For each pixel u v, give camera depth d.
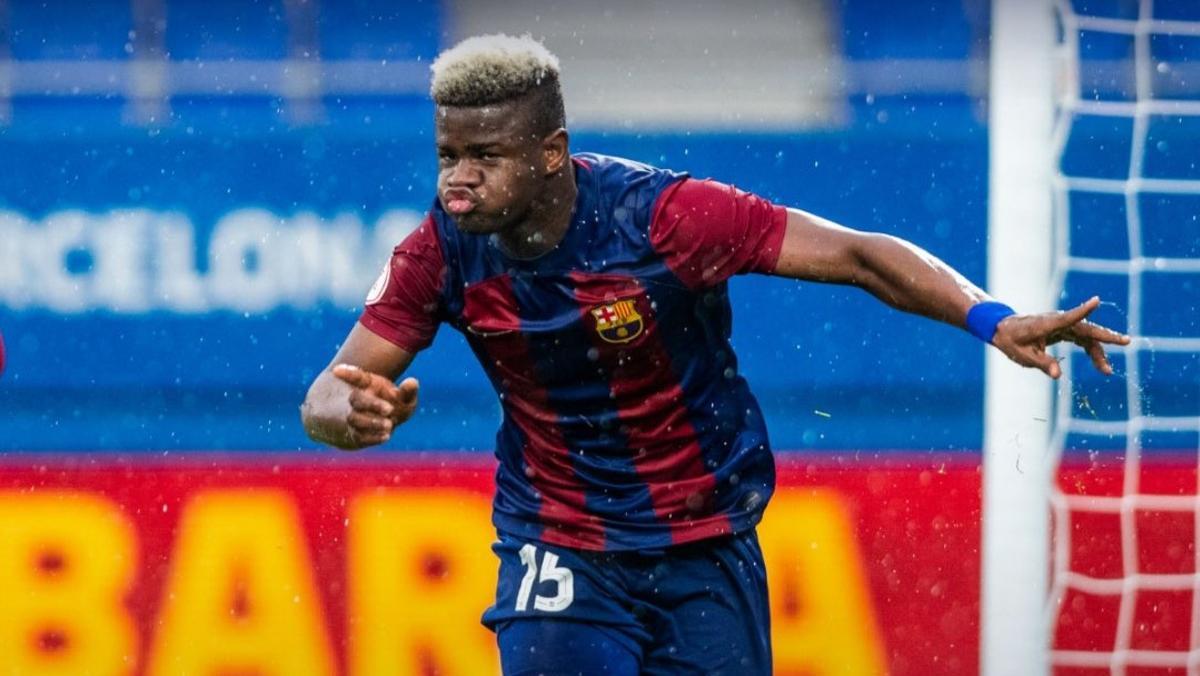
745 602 14.40
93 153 24.36
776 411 24.58
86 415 24.11
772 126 24.95
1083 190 25.12
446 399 24.39
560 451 13.94
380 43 24.88
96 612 23.92
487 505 24.27
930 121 25.00
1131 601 24.72
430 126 24.66
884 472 24.52
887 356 24.64
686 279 13.27
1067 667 24.58
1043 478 24.62
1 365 13.86
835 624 24.33
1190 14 25.47
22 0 24.47
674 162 24.81
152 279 24.30
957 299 12.90
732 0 25.06
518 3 24.98
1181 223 25.25
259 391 24.28
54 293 24.19
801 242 13.30
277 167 24.48
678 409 13.73
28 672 23.80
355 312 24.48
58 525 24.00
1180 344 25.08
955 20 25.11
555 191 13.05
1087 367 24.98
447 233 13.48
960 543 24.48
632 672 13.86
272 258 24.39
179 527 24.08
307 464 24.22
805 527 24.41
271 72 24.67
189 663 23.91
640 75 25.03
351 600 24.09
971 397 24.66
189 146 24.41
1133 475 24.86
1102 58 25.38
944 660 24.38
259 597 24.05
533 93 12.77
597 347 13.38
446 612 24.12
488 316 13.55
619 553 13.94
